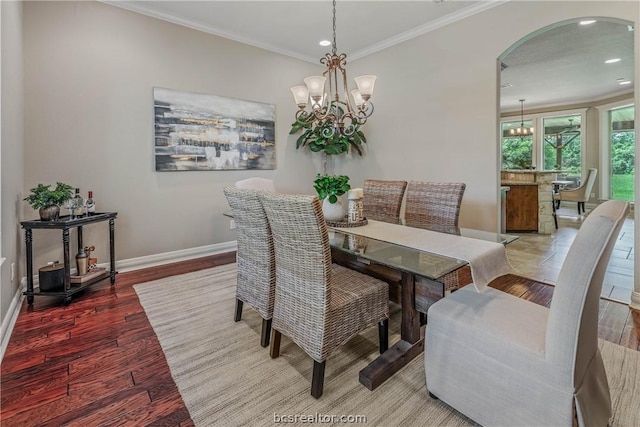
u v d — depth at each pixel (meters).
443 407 1.53
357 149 4.81
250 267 2.15
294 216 1.54
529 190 5.50
